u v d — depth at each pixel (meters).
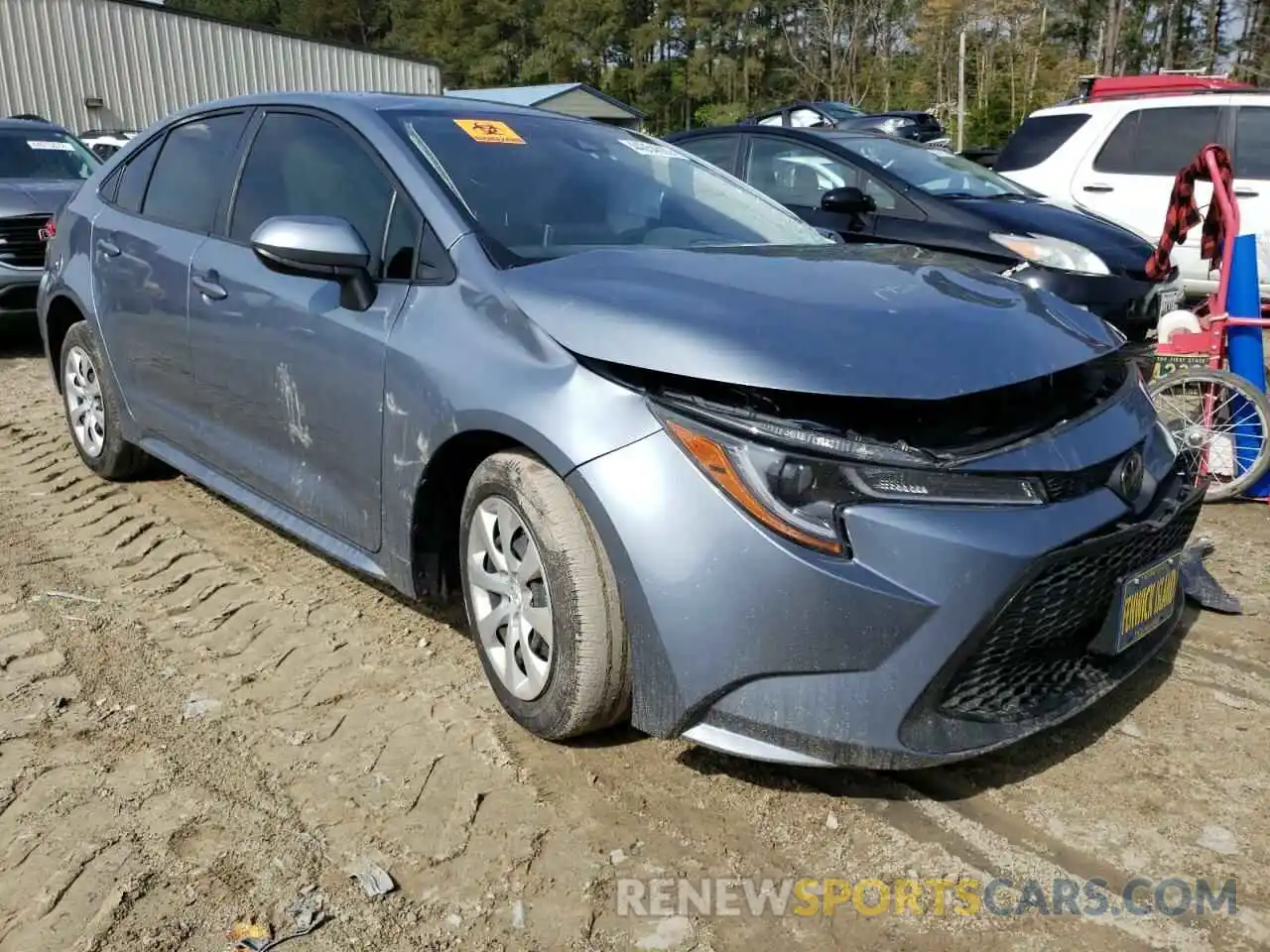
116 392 4.48
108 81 22.53
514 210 3.06
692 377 2.29
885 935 2.14
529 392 2.50
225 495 3.81
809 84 65.75
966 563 2.17
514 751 2.73
